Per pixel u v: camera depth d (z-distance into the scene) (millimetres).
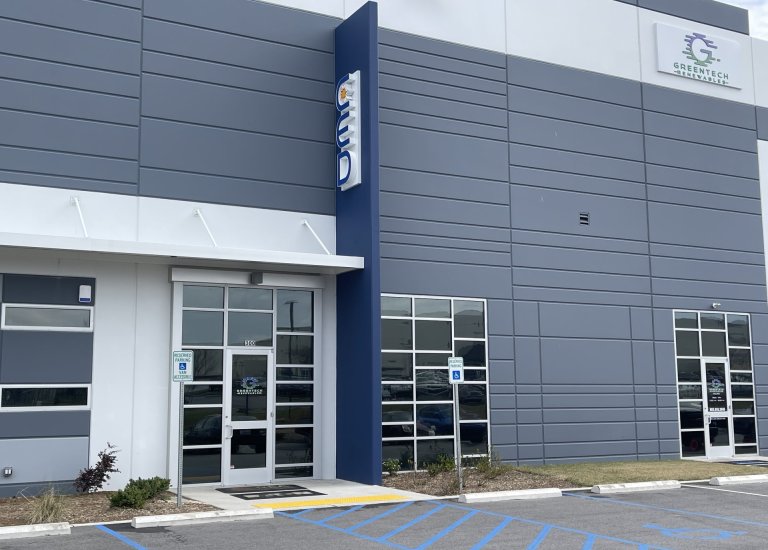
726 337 22547
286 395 16969
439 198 18828
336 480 16844
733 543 10625
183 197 16219
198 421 15984
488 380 18922
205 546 10297
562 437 19672
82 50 15672
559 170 20578
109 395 15227
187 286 16219
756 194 23781
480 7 20062
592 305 20562
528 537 10961
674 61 22828
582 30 21516
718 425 22031
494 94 19922
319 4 18266
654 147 22156
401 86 18719
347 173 17234
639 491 15406
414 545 10414
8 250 14117
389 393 17688
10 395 14438
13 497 14195
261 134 17203
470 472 17141
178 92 16438
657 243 21797
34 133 15086
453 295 18719
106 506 12961
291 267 16469
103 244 14391
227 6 17188
